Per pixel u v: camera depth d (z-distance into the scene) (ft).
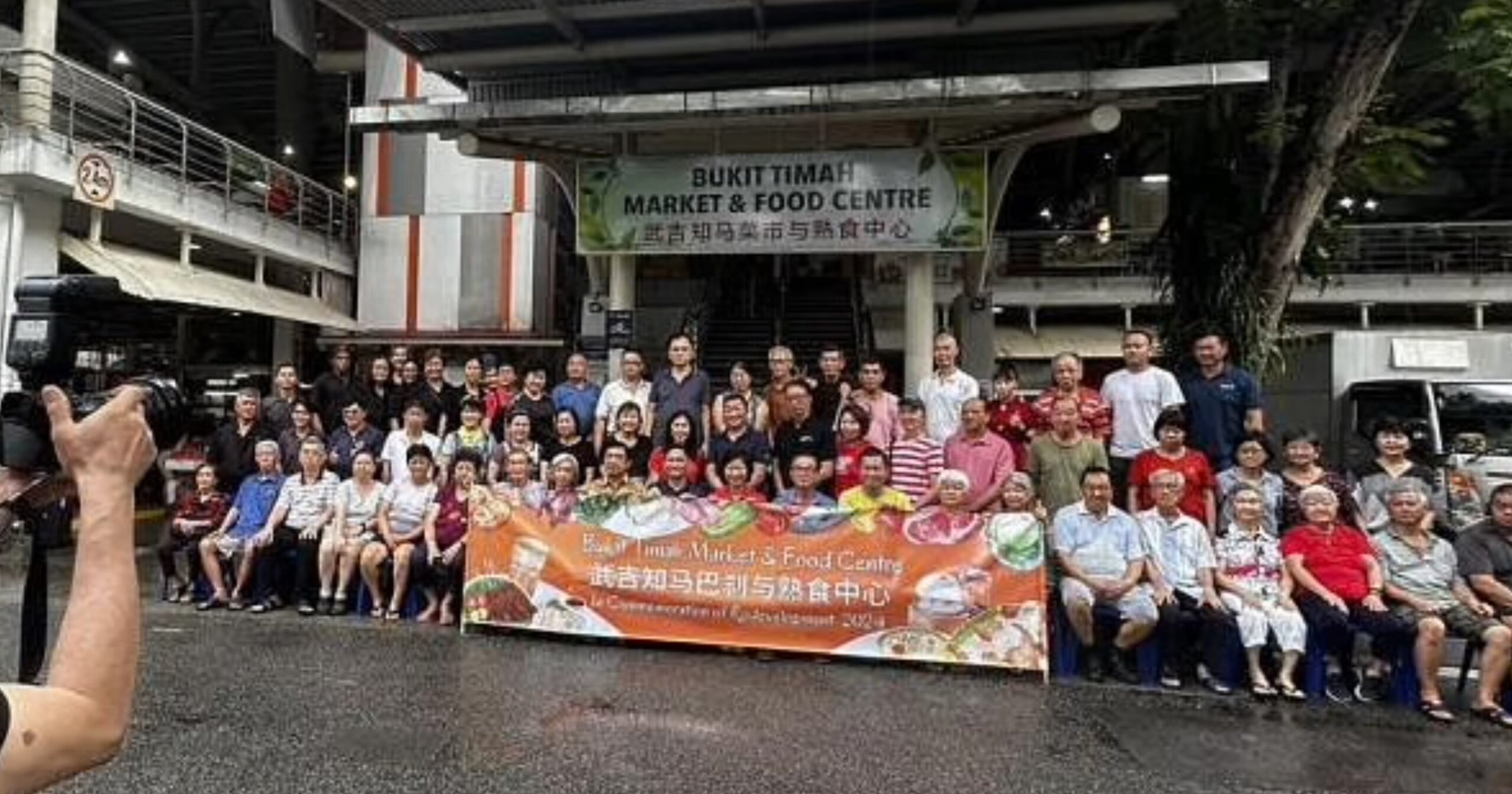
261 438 24.23
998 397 23.15
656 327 56.85
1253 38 26.84
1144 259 58.54
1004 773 12.73
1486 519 16.85
